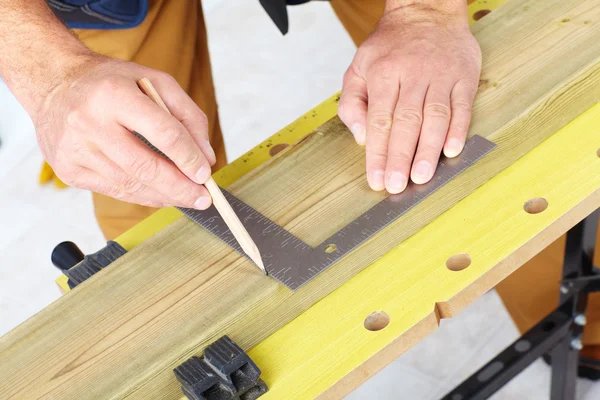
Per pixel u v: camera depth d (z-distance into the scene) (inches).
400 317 38.4
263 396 36.4
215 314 40.4
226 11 127.5
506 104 48.1
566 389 68.0
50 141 44.9
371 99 48.0
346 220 43.9
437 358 78.7
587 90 48.0
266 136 105.3
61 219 99.7
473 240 41.2
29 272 94.6
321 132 50.2
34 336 40.9
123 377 38.2
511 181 43.8
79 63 45.9
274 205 45.8
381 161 45.3
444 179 44.6
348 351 37.5
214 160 44.4
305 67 114.7
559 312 62.9
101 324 40.9
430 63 48.8
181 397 37.1
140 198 45.1
